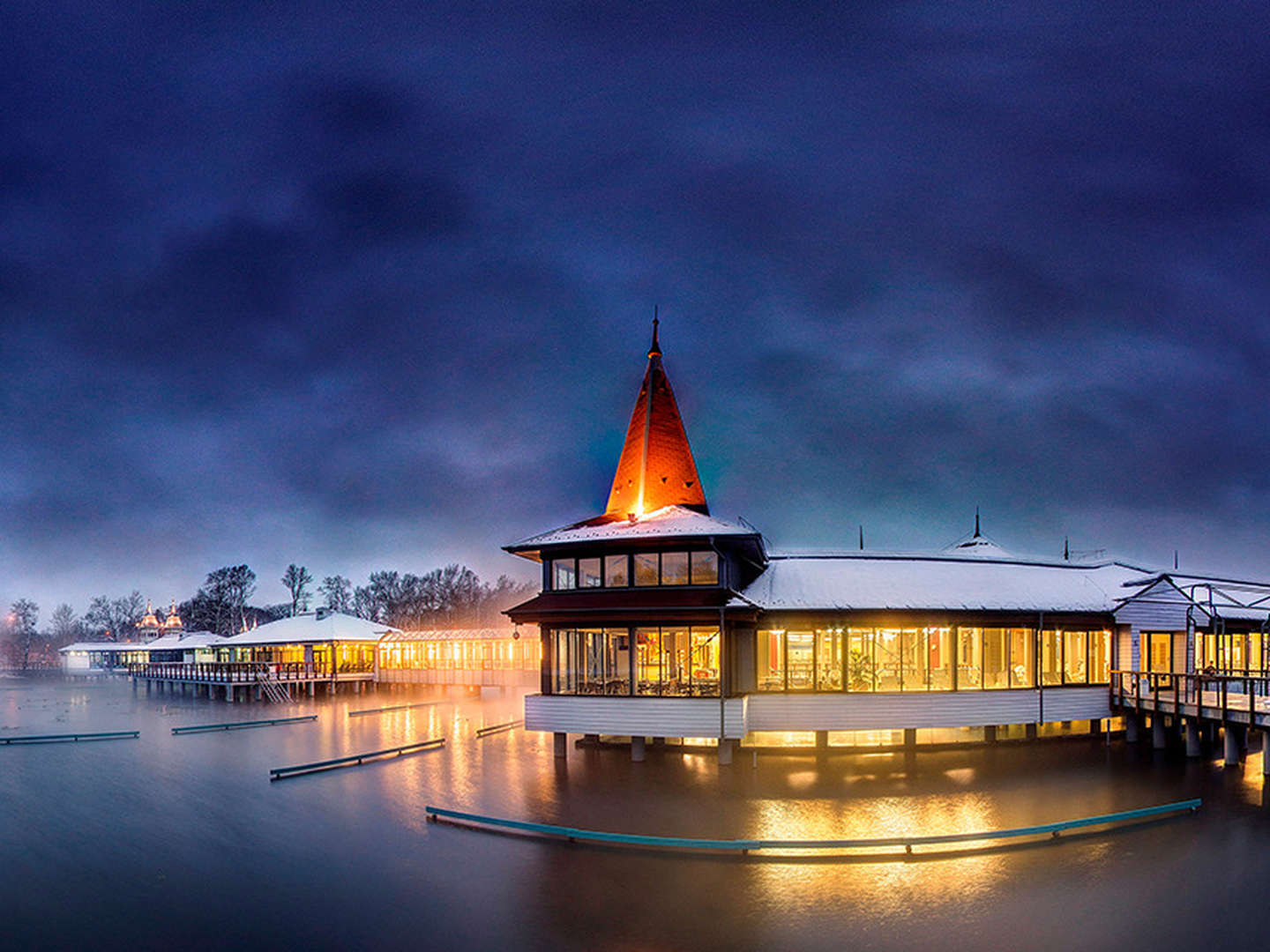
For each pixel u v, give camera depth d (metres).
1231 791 27.64
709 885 18.84
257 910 17.91
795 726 33.28
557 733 33.00
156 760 37.03
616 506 41.25
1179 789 27.94
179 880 19.86
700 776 30.53
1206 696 35.12
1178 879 19.03
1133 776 30.19
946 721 33.84
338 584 137.38
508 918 17.22
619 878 19.38
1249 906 17.48
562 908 17.66
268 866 20.66
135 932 16.88
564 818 24.53
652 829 23.28
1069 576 40.66
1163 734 35.97
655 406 41.03
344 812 25.92
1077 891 18.33
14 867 20.97
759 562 37.53
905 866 19.95
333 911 17.78
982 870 19.67
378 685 73.94
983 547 48.31
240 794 29.02
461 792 28.38
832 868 19.81
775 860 20.41
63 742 43.44
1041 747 36.31
